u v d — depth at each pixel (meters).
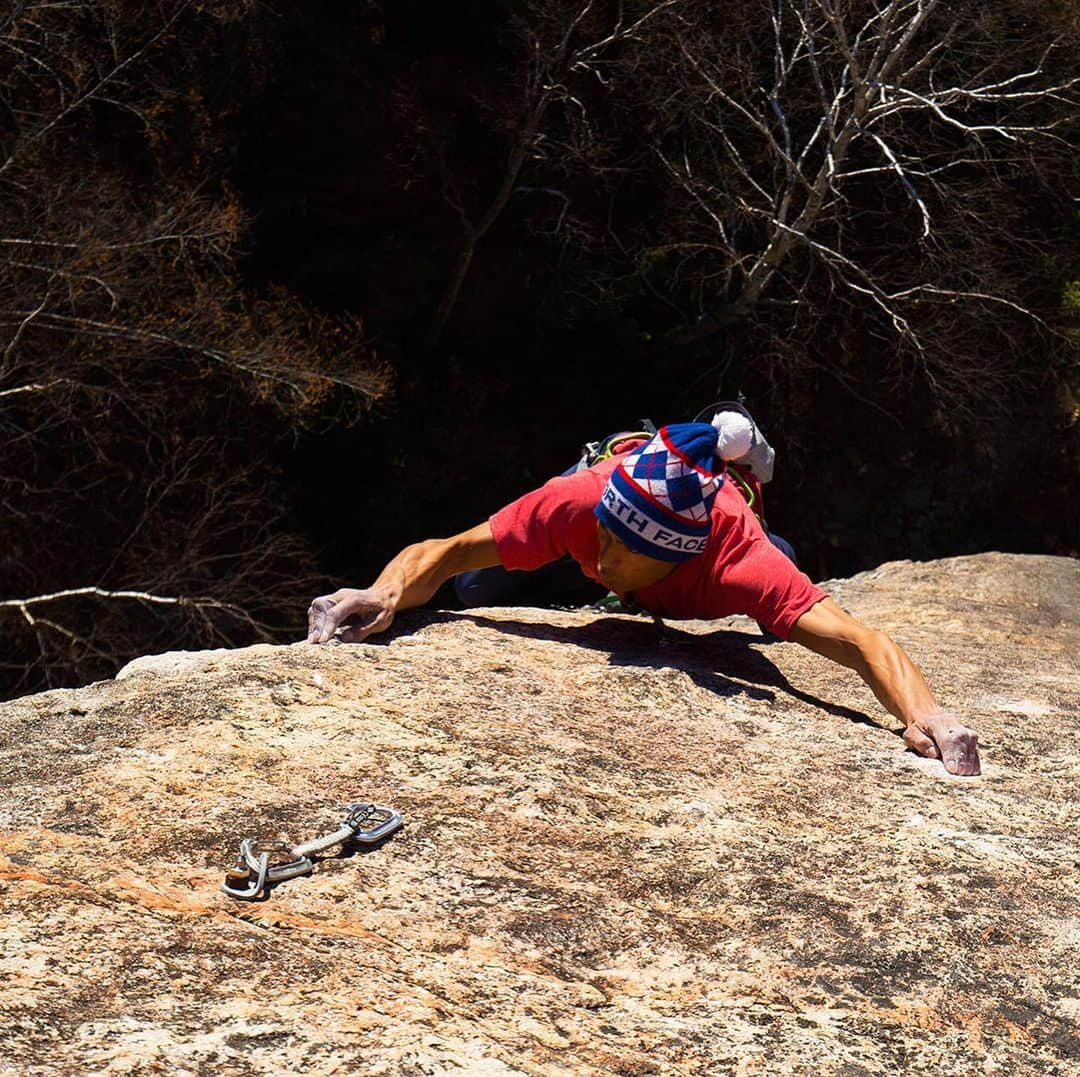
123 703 3.04
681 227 16.03
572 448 16.83
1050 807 3.15
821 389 17.23
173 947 2.12
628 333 16.89
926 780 3.21
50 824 2.48
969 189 14.79
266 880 2.36
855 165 16.08
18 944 2.05
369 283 16.48
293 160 16.17
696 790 2.99
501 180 16.62
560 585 4.65
